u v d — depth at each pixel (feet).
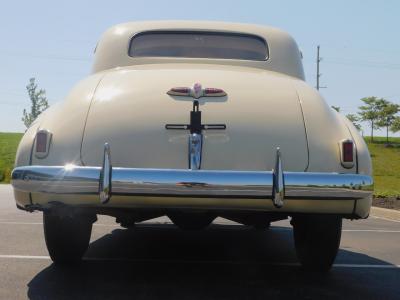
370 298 12.79
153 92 12.21
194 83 12.37
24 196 11.86
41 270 14.87
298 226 14.35
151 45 15.06
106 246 19.10
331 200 11.45
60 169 11.26
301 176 11.25
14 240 20.11
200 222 15.03
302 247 14.62
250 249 19.06
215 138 11.70
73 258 14.88
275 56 15.03
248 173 11.09
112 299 12.11
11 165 112.78
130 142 11.67
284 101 12.30
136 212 13.08
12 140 157.17
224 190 10.96
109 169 11.12
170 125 11.76
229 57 14.96
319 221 13.57
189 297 12.44
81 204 11.44
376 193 49.96
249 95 12.25
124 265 15.79
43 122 12.18
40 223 25.31
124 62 14.76
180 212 12.75
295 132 11.87
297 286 13.75
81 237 14.53
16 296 12.24
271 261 16.93
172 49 15.01
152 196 11.05
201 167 11.59
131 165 11.61
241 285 13.71
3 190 56.70
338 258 18.20
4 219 27.07
